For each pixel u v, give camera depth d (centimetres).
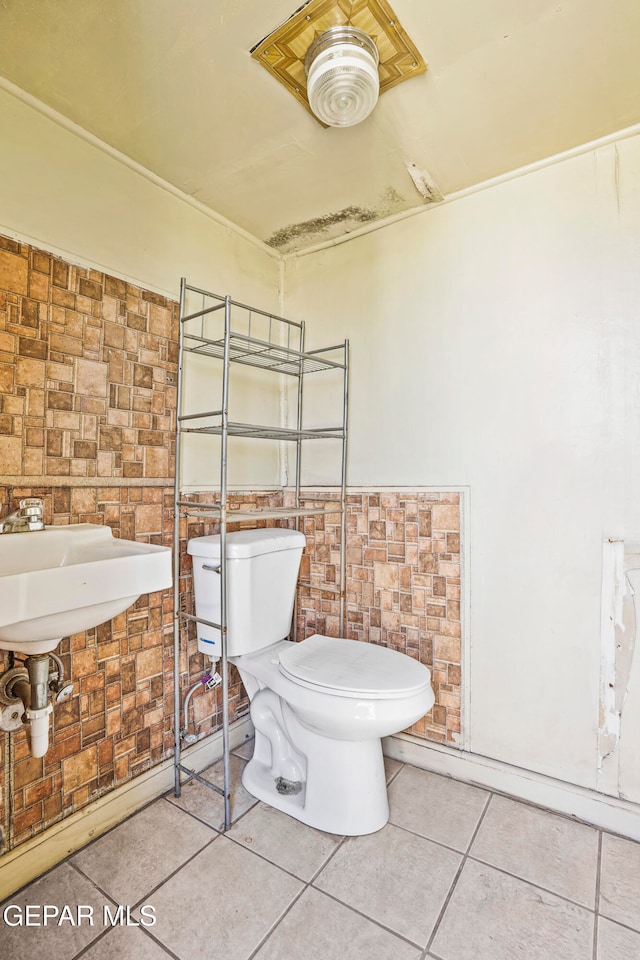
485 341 166
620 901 118
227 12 103
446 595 173
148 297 158
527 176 158
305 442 211
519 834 141
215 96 126
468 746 168
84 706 139
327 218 187
